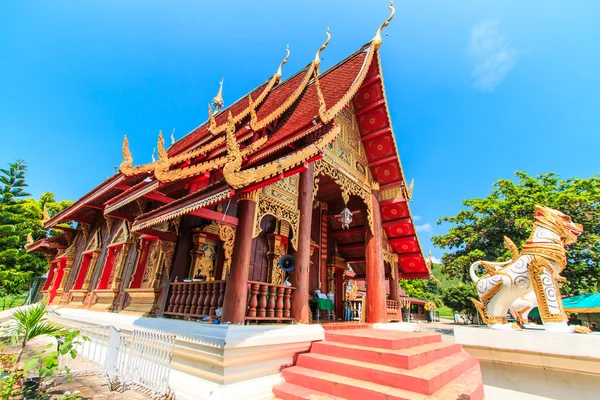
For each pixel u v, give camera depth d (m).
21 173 21.69
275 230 9.59
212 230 7.82
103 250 11.72
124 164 7.53
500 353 4.28
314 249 11.70
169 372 4.91
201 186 7.23
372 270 9.49
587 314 22.41
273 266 9.20
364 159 10.45
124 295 8.76
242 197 5.97
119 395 5.04
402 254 12.87
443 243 23.80
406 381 4.23
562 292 18.14
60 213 13.66
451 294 36.94
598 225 17.03
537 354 4.00
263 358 4.97
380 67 9.52
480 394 4.60
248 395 4.44
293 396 4.46
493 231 20.97
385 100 9.80
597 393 3.63
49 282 17.83
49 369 4.79
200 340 4.80
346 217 8.68
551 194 18.86
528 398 4.02
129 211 10.23
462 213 22.95
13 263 21.36
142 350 5.65
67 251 14.82
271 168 5.20
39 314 5.30
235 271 5.36
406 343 5.77
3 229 20.14
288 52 11.21
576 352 3.75
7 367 6.41
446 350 6.60
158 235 7.12
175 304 6.60
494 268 5.08
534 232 4.83
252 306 5.53
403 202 10.62
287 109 8.31
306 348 5.84
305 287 6.43
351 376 4.76
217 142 8.38
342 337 6.02
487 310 4.96
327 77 9.16
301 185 7.27
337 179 8.70
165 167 6.27
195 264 7.44
